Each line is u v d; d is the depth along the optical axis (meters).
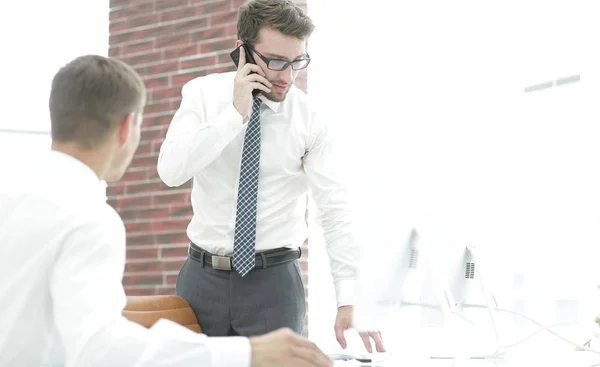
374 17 3.36
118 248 1.19
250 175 2.12
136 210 4.11
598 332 2.06
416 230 1.63
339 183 2.20
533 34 2.47
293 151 2.17
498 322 1.88
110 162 1.33
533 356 1.88
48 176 1.25
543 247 1.93
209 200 2.15
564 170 2.00
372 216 1.56
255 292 2.10
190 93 2.22
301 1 3.70
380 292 1.55
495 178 1.85
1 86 4.07
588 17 2.45
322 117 2.23
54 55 4.18
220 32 3.93
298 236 2.21
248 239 2.09
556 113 2.04
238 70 2.11
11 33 4.12
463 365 1.71
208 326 2.12
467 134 1.84
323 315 3.67
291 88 2.23
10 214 1.21
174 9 4.08
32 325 1.21
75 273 1.14
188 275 2.17
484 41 2.75
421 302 1.71
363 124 3.32
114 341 1.10
